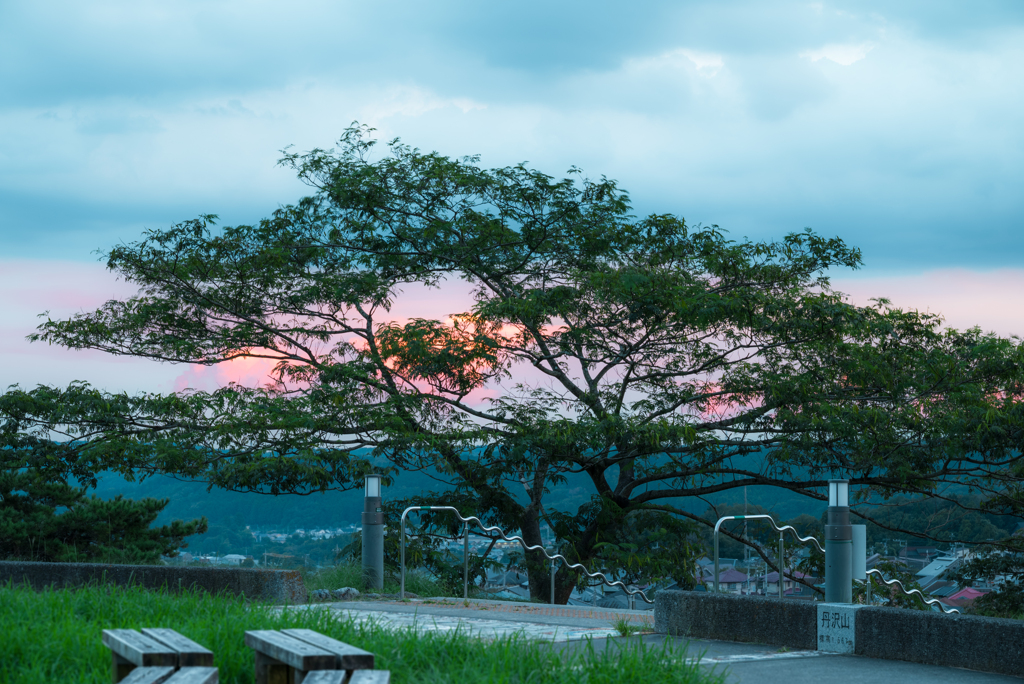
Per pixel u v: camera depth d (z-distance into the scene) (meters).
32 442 17.64
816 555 15.98
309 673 3.58
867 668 6.04
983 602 19.14
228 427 16.08
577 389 19.34
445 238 20.08
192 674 3.60
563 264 20.05
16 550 16.45
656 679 4.72
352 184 18.75
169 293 19.53
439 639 5.47
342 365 18.28
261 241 19.30
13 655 4.97
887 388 17.38
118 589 7.46
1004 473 18.69
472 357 17.22
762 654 6.62
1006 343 17.89
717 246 19.19
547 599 17.66
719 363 19.12
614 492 20.44
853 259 18.70
